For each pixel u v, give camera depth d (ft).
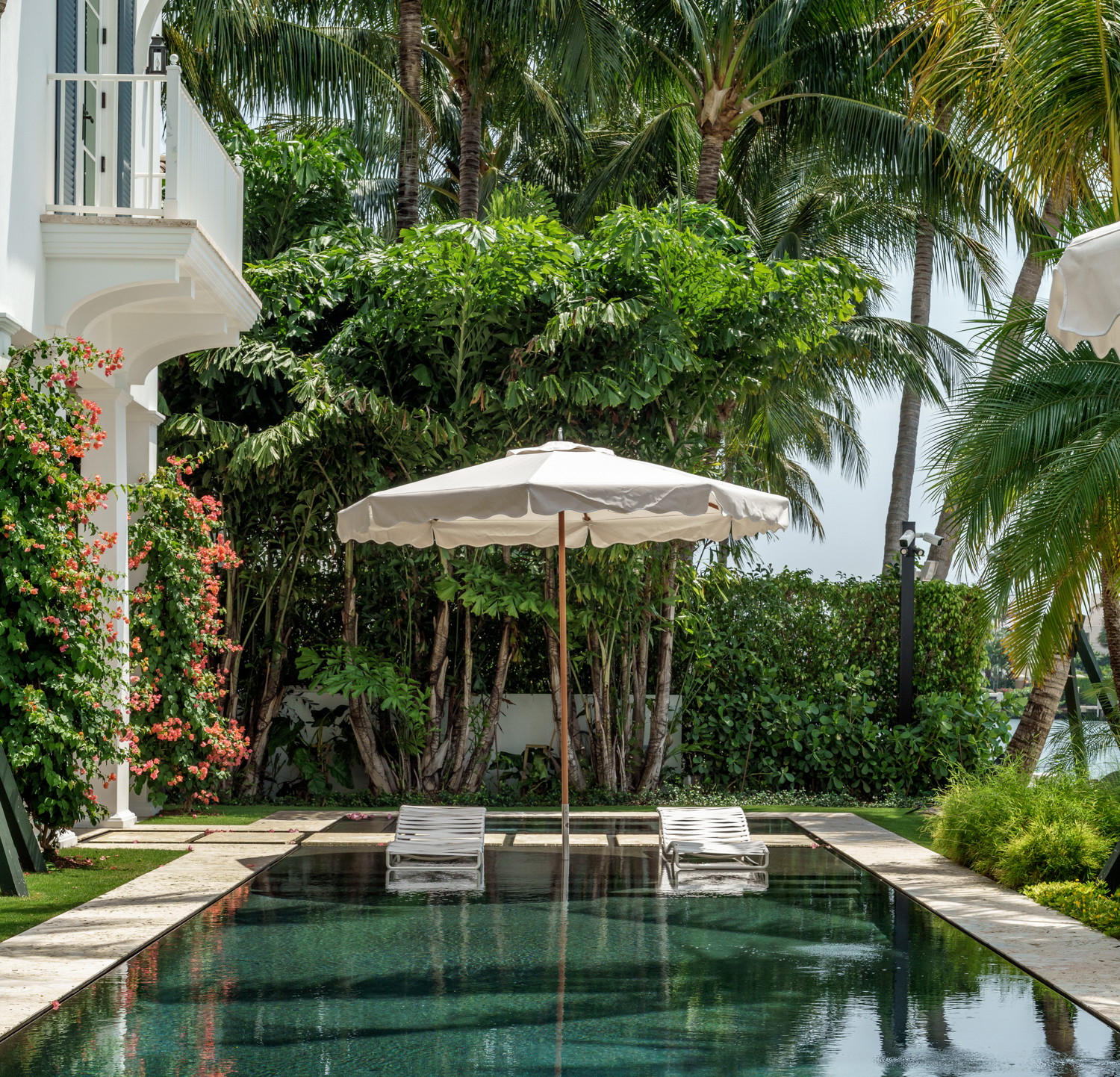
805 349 43.37
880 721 49.75
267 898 23.95
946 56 33.32
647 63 57.52
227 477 41.42
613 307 38.96
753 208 67.97
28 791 26.48
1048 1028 14.73
